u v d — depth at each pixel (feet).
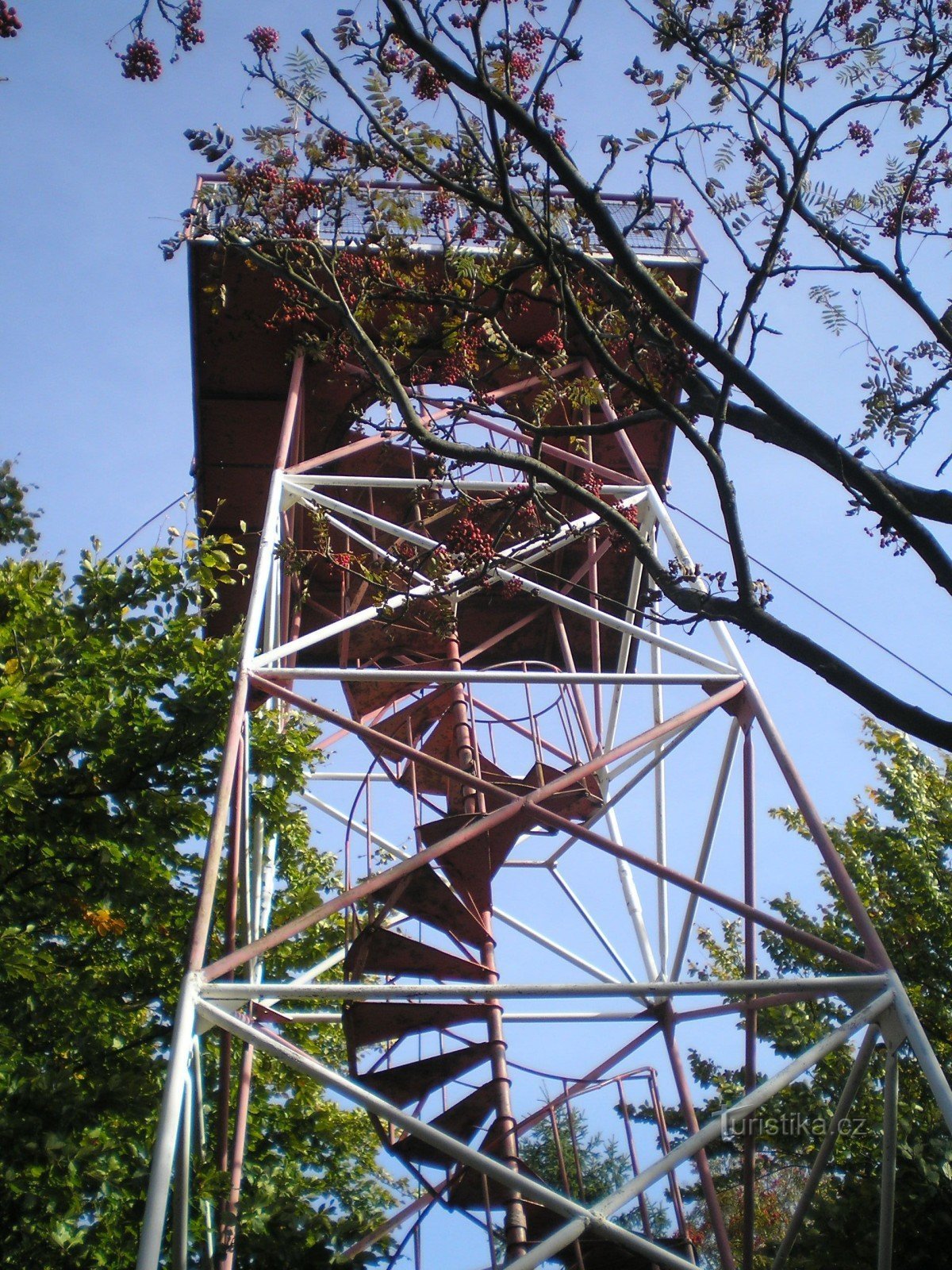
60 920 40.24
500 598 49.34
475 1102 32.37
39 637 38.96
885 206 28.60
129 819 38.65
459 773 31.55
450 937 34.22
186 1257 25.81
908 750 52.06
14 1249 30.14
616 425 26.35
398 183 35.50
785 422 24.17
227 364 46.47
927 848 46.70
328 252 31.68
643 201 28.04
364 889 29.53
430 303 29.22
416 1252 35.22
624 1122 37.27
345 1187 53.72
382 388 28.32
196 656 42.68
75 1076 34.58
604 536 36.11
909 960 43.91
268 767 43.29
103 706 41.27
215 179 43.21
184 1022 25.76
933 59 26.96
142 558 43.16
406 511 47.52
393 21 24.72
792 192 25.84
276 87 28.50
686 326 24.76
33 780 37.19
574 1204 24.50
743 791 33.73
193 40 26.89
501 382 46.14
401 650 43.24
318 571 48.83
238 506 52.95
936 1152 32.53
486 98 24.88
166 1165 23.54
